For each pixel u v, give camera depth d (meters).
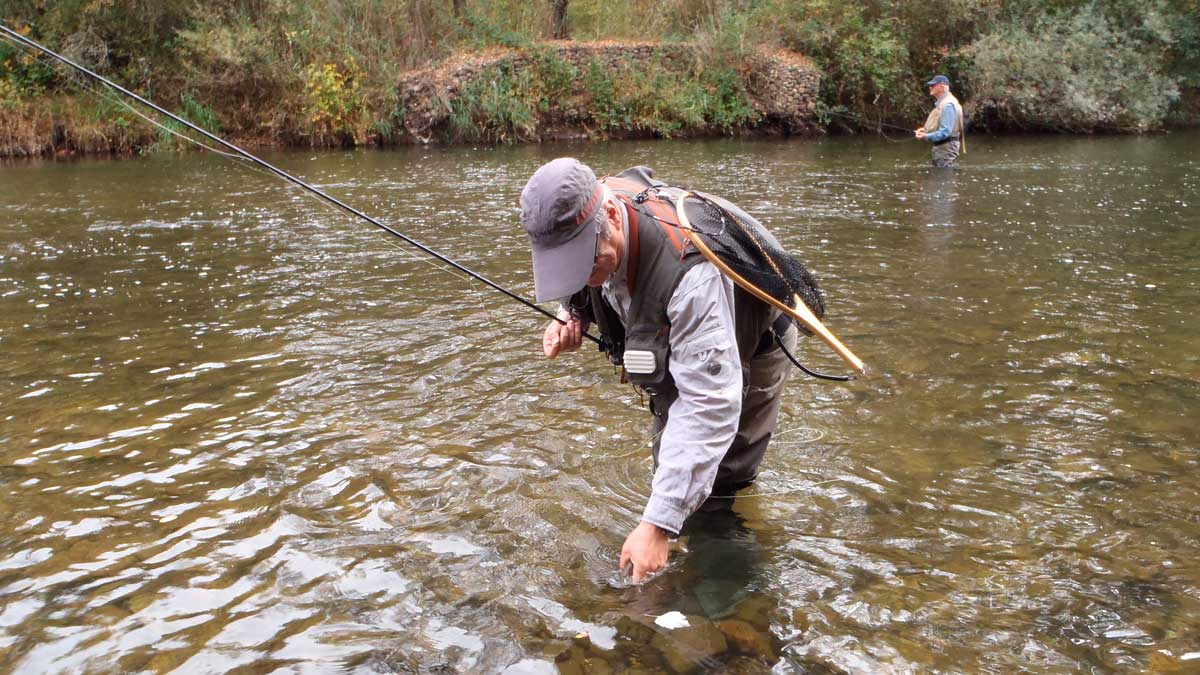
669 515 2.25
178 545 2.71
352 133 17.30
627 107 18.98
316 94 17.00
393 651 2.20
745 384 2.65
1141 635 2.24
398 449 3.35
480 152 16.09
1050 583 2.48
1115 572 2.54
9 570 2.59
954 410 3.74
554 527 2.78
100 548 2.70
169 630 2.30
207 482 3.12
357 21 18.31
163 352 4.60
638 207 2.31
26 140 15.66
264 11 17.97
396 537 2.73
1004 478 3.12
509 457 3.27
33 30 17.14
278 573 2.55
